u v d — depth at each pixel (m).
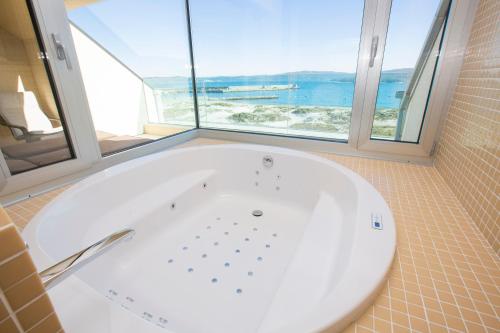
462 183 1.18
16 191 1.27
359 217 1.03
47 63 1.32
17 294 0.29
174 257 1.45
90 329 0.60
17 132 1.33
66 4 1.33
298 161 1.73
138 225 1.41
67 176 1.48
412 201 1.20
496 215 0.87
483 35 1.15
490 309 0.66
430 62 1.51
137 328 0.60
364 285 0.70
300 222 1.70
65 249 1.09
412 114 1.65
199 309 1.16
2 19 1.26
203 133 2.46
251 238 1.60
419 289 0.72
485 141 1.00
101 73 2.69
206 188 1.91
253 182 1.94
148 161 1.66
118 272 1.29
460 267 0.80
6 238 0.27
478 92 1.12
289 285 0.93
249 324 1.09
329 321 0.60
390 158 1.75
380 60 1.58
